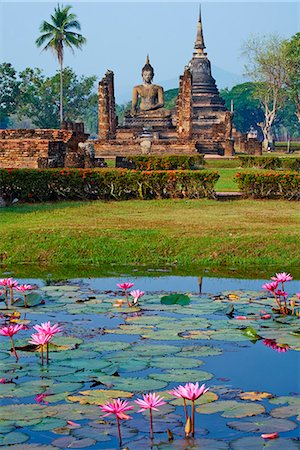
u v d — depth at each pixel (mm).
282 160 30219
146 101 52094
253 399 5422
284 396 5496
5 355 6566
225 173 26938
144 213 16609
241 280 11000
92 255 12742
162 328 7520
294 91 69688
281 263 12469
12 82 71938
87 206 17578
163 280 10945
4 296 9414
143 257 12719
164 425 4965
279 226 14500
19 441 4680
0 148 22875
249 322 7793
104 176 18922
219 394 5551
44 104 75750
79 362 6281
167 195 19375
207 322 7785
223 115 61969
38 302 8820
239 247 12891
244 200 19156
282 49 68312
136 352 6594
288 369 6164
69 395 5465
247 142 53469
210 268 12164
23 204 18016
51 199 18750
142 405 4805
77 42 60188
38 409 5207
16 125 109688
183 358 6410
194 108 62344
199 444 4648
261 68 69125
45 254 12758
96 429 4883
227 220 15391
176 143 41125
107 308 8562
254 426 4918
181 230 13906
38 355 6527
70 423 4969
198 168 29875
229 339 7074
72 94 77000
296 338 7109
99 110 44594
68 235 13391
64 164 22531
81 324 7750
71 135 25188
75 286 10211
